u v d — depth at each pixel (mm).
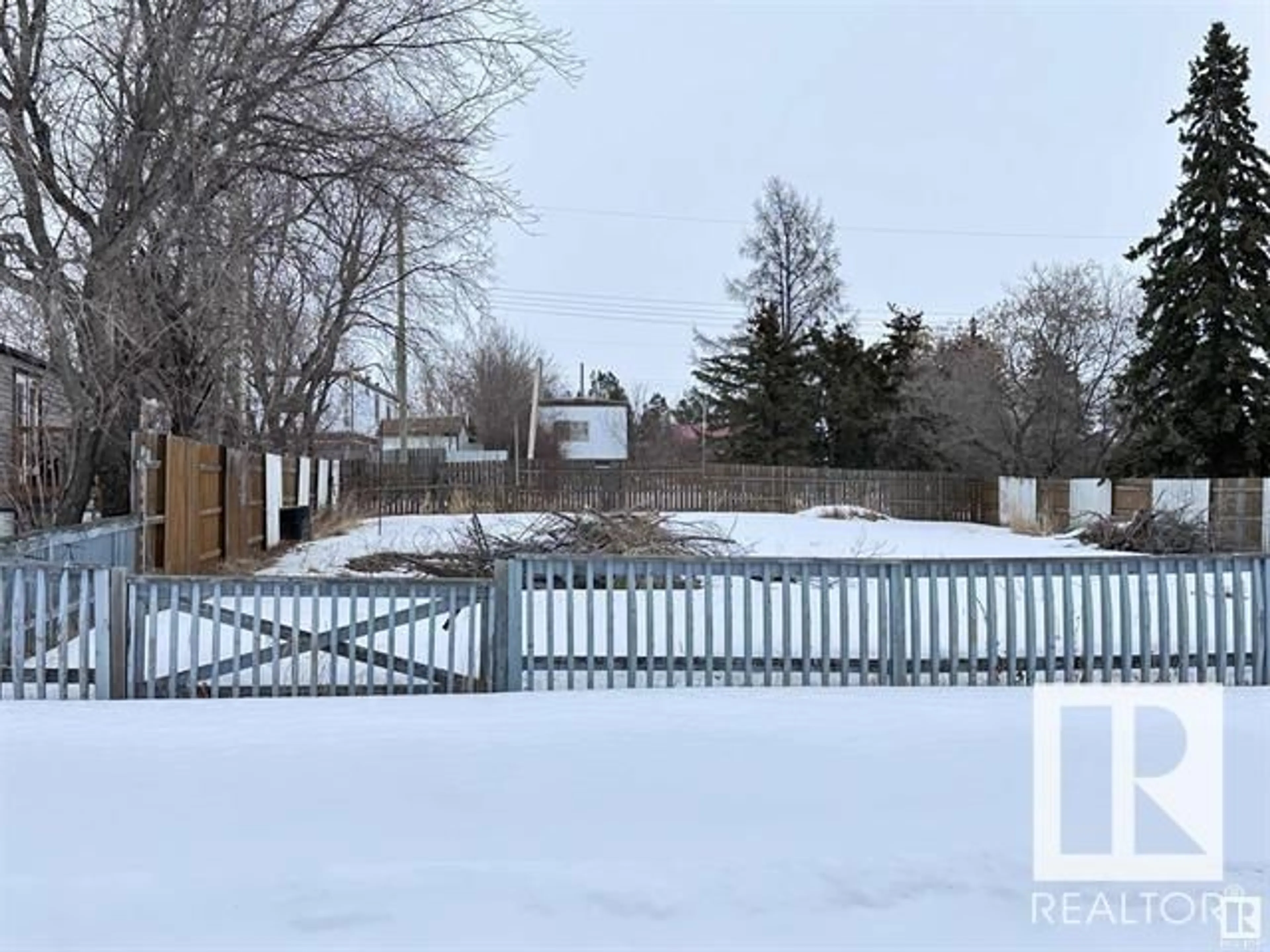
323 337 16844
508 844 3227
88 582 5336
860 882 3053
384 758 3980
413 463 25484
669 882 3010
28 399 13539
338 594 5609
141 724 4457
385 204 10273
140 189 8898
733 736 4332
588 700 5043
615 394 55531
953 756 4082
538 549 11711
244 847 3168
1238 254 23125
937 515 27703
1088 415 28891
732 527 19438
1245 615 6047
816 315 36188
